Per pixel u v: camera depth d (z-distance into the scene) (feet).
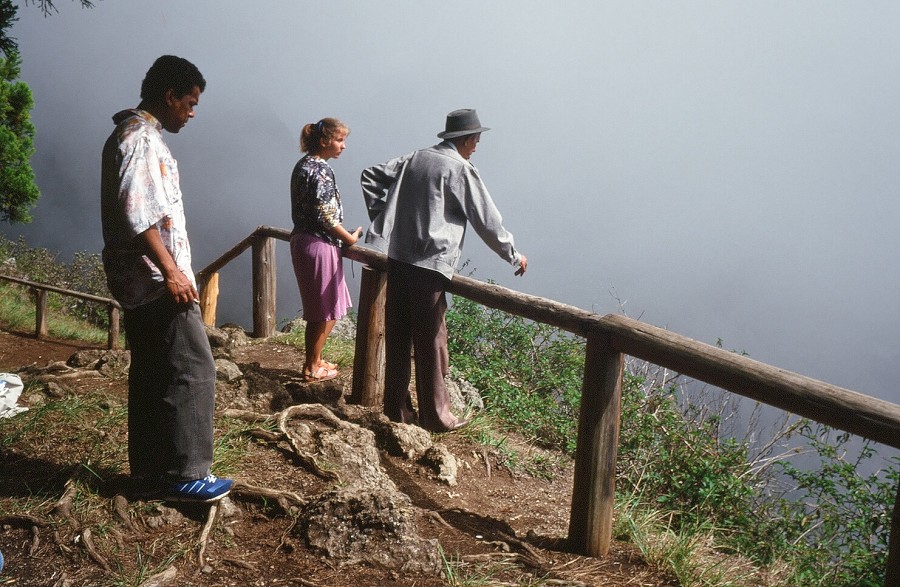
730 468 17.44
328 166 17.62
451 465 15.07
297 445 13.85
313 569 10.50
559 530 13.47
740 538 15.57
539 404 21.26
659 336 10.82
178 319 11.13
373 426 15.69
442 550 11.27
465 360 23.39
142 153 10.48
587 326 12.48
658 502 16.58
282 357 22.27
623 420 18.93
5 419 13.99
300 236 17.78
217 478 11.66
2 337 32.37
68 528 10.75
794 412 9.44
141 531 11.06
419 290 15.74
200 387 11.35
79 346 32.45
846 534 15.51
